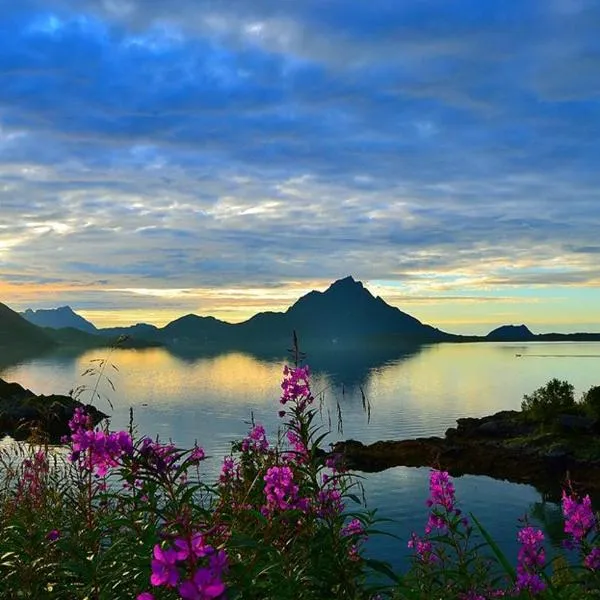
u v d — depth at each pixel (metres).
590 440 76.00
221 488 5.86
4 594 5.16
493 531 39.19
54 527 5.88
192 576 2.63
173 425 99.75
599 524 5.97
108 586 4.57
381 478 62.00
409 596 5.12
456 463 73.56
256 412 128.50
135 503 5.16
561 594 5.45
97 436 4.66
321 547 4.82
